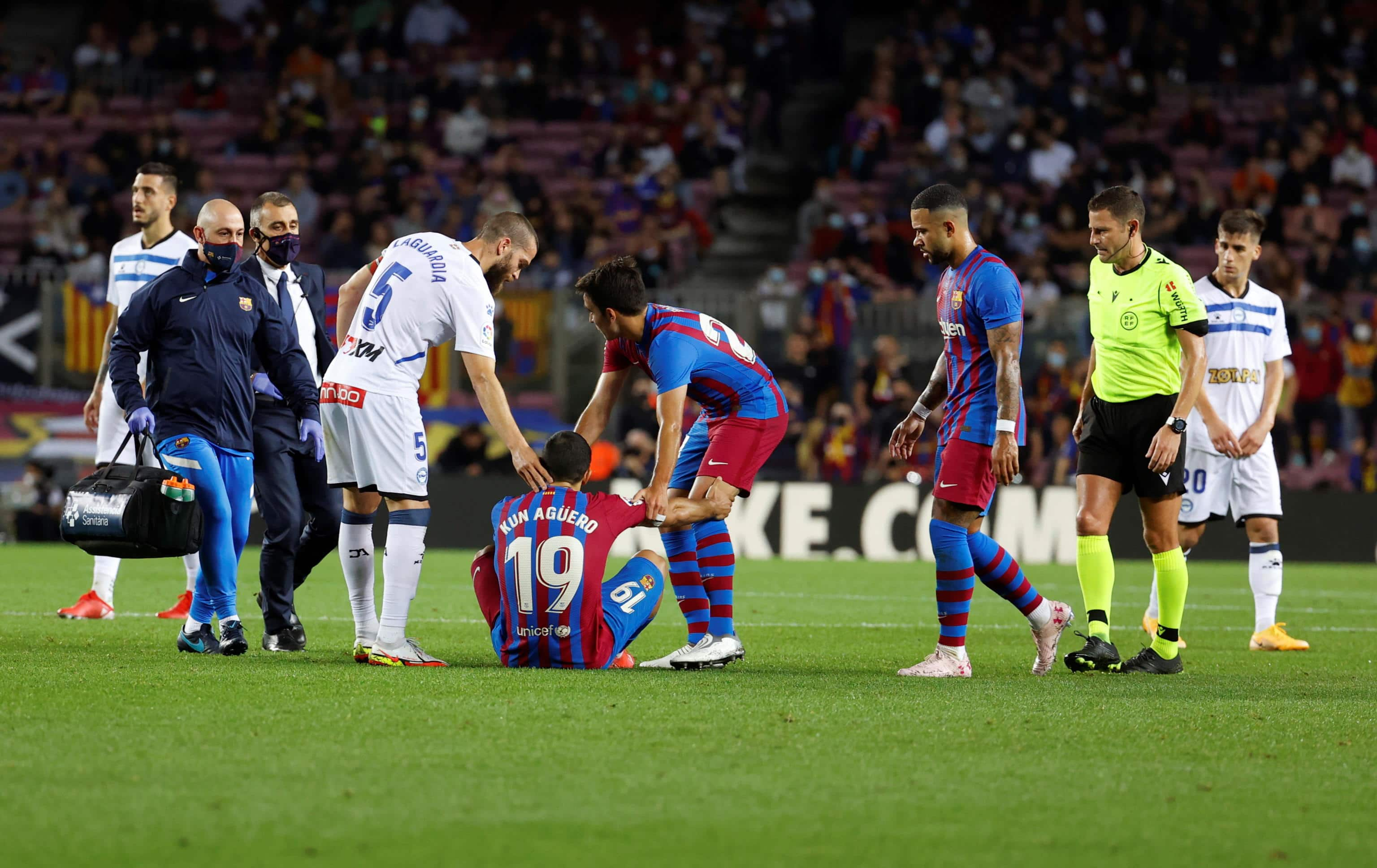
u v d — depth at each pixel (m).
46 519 59.28
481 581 21.59
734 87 87.81
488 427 62.38
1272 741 16.05
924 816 12.39
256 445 24.14
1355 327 64.06
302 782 13.17
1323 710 18.31
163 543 21.06
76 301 62.91
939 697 18.89
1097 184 75.69
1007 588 22.22
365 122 85.19
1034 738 15.92
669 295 63.88
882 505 57.97
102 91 89.88
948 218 21.61
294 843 11.23
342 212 73.81
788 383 62.69
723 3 95.06
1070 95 82.94
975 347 21.62
